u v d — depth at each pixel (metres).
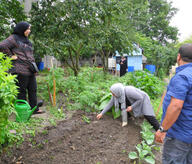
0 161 2.29
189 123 1.70
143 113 3.54
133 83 6.98
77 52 7.90
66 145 2.80
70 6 5.94
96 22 6.33
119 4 7.41
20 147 2.61
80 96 4.44
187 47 1.77
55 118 3.74
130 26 11.05
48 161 2.40
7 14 5.28
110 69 13.63
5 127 2.44
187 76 1.63
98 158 2.56
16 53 3.41
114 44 7.87
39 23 5.95
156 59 15.16
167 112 1.68
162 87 8.36
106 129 3.43
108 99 4.38
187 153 1.81
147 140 3.00
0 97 2.15
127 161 2.57
